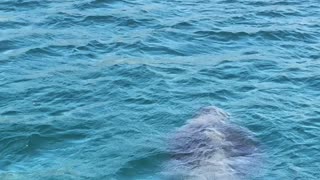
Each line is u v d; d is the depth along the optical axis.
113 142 14.26
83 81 17.44
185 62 19.09
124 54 19.59
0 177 12.80
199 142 14.20
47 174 12.95
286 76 18.17
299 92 17.12
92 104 16.09
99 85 17.17
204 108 15.91
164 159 13.55
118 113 15.59
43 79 17.56
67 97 16.47
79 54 19.55
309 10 25.20
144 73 17.95
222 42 21.11
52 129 14.73
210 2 26.00
